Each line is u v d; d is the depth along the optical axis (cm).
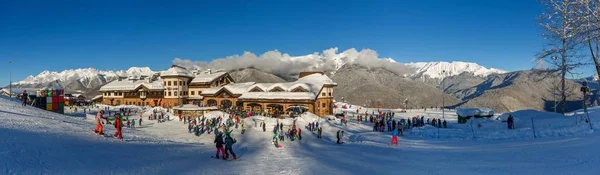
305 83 6912
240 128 4609
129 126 4488
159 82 9525
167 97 8719
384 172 1453
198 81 8719
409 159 1823
